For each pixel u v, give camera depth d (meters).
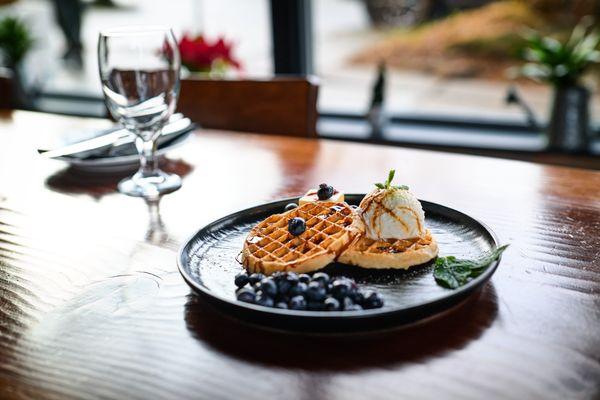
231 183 0.99
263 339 0.60
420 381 0.55
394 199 0.72
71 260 0.76
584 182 0.93
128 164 1.06
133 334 0.62
